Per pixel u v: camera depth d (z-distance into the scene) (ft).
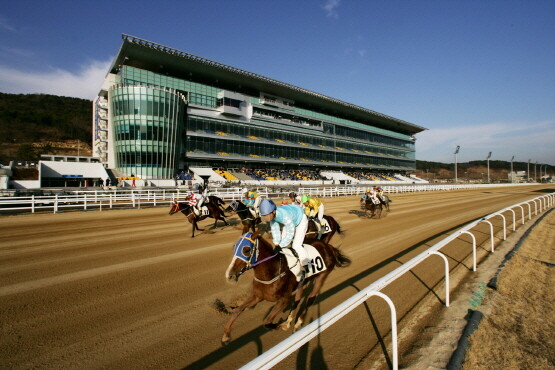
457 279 20.51
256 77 189.37
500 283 19.54
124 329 13.87
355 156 269.03
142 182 128.67
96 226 39.91
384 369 11.19
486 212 59.62
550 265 23.98
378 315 15.34
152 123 143.95
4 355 11.83
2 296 17.11
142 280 19.90
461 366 11.26
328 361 11.69
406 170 338.75
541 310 16.12
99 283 19.26
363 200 52.21
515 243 31.12
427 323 14.57
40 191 73.92
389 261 24.85
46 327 13.94
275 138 208.95
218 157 173.37
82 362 11.53
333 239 33.53
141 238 32.78
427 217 51.85
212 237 33.73
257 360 7.01
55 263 23.25
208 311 15.79
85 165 132.16
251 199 33.96
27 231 35.81
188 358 11.87
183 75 181.16
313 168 233.96
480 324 14.30
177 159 156.76
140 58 159.43
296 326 13.85
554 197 83.66
